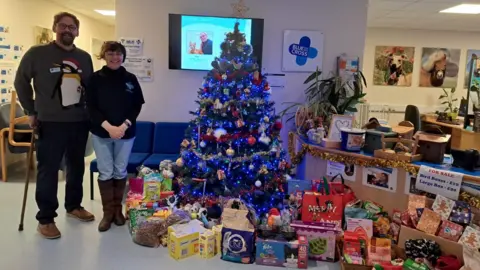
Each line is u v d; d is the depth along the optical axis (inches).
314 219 114.8
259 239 108.1
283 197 134.2
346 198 119.4
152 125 181.0
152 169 155.9
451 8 225.3
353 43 188.4
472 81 177.6
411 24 288.0
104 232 126.3
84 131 129.9
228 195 133.4
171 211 127.6
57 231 121.8
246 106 132.8
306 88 188.9
